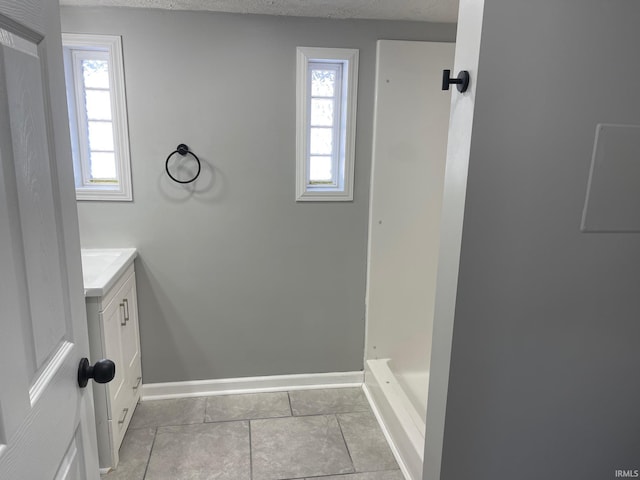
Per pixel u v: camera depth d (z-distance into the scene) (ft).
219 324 8.39
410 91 7.93
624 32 3.55
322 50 7.59
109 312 6.32
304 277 8.45
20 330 2.16
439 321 4.18
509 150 3.60
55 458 2.58
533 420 4.25
